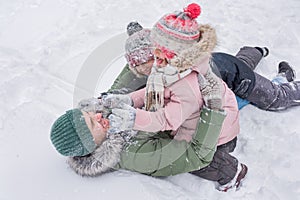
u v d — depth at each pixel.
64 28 3.13
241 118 2.35
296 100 2.44
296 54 2.98
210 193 1.89
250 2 3.55
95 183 1.82
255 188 1.94
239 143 2.20
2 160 1.93
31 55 2.82
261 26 3.27
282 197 1.90
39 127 2.15
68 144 1.76
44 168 1.89
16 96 2.44
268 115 2.38
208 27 1.80
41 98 2.43
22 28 3.13
